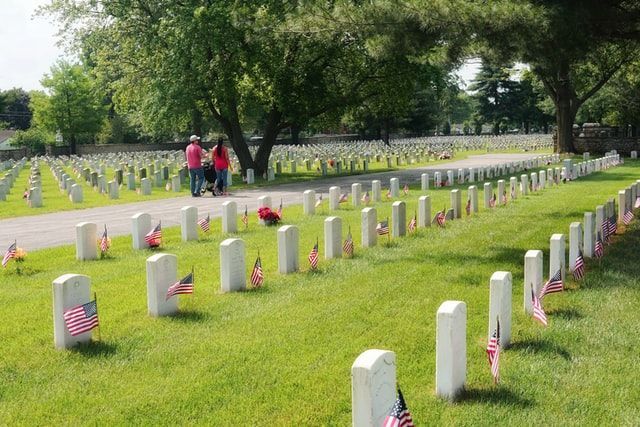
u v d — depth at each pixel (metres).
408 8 13.12
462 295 10.34
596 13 13.55
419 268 12.20
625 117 65.88
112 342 8.33
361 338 8.37
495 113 114.00
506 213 19.89
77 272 12.23
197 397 6.71
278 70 33.06
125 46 37.34
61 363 7.68
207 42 31.44
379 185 23.27
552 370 7.26
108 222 19.23
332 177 36.28
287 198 25.48
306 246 14.52
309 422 6.14
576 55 14.05
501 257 13.22
